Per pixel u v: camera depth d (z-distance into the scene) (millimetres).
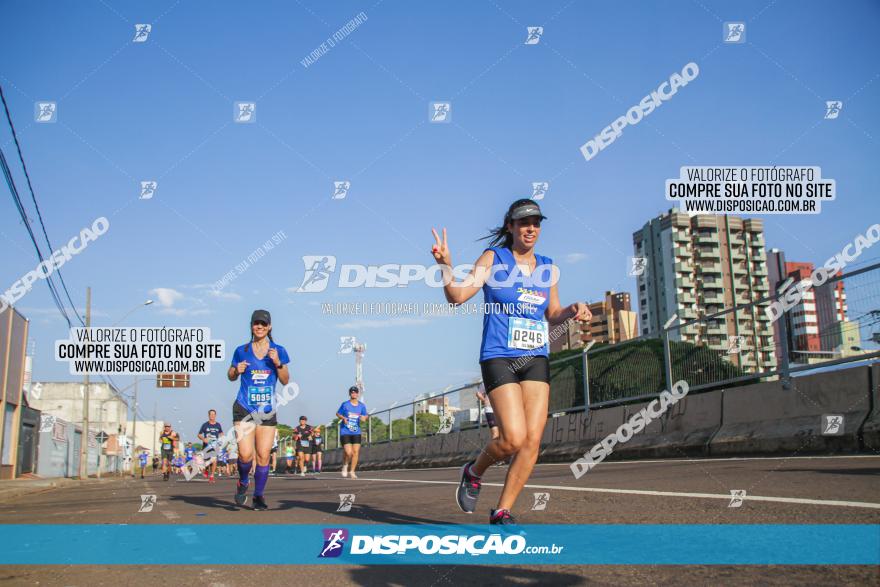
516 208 4367
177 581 3219
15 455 33312
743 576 2686
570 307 4453
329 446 35688
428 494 7625
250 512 6461
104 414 73250
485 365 4250
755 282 131500
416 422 24891
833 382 9469
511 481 4281
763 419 10617
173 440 28797
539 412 4242
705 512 4324
